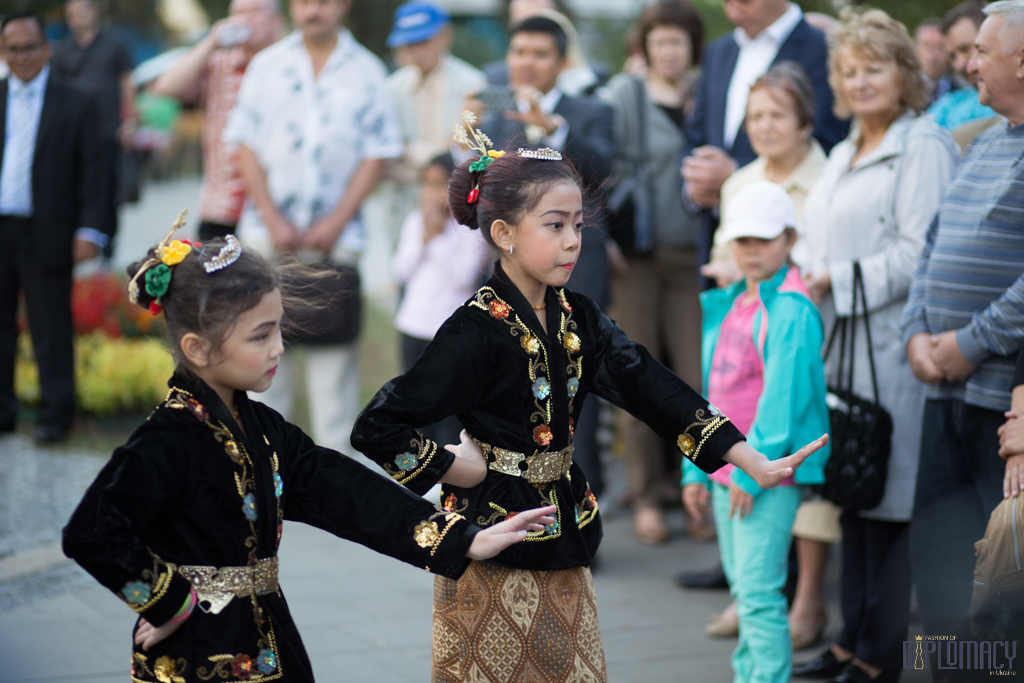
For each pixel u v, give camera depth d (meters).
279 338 3.80
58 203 10.72
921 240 5.96
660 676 6.16
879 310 6.06
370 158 10.60
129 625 6.66
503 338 4.16
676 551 8.73
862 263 6.07
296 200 10.27
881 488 5.81
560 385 4.21
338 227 10.30
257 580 3.72
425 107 12.06
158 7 43.81
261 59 10.46
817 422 5.62
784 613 5.56
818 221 6.54
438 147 11.77
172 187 42.38
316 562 8.23
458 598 4.21
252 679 3.65
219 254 3.71
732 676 6.15
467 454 4.20
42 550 7.80
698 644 6.69
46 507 8.79
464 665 4.19
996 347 4.93
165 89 11.46
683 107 9.63
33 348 10.98
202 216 11.22
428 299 10.33
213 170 11.16
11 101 10.70
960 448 5.27
